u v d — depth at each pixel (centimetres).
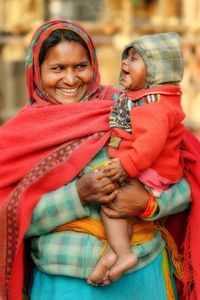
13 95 1119
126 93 259
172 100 252
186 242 270
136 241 255
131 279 254
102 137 254
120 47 1027
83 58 269
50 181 252
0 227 255
